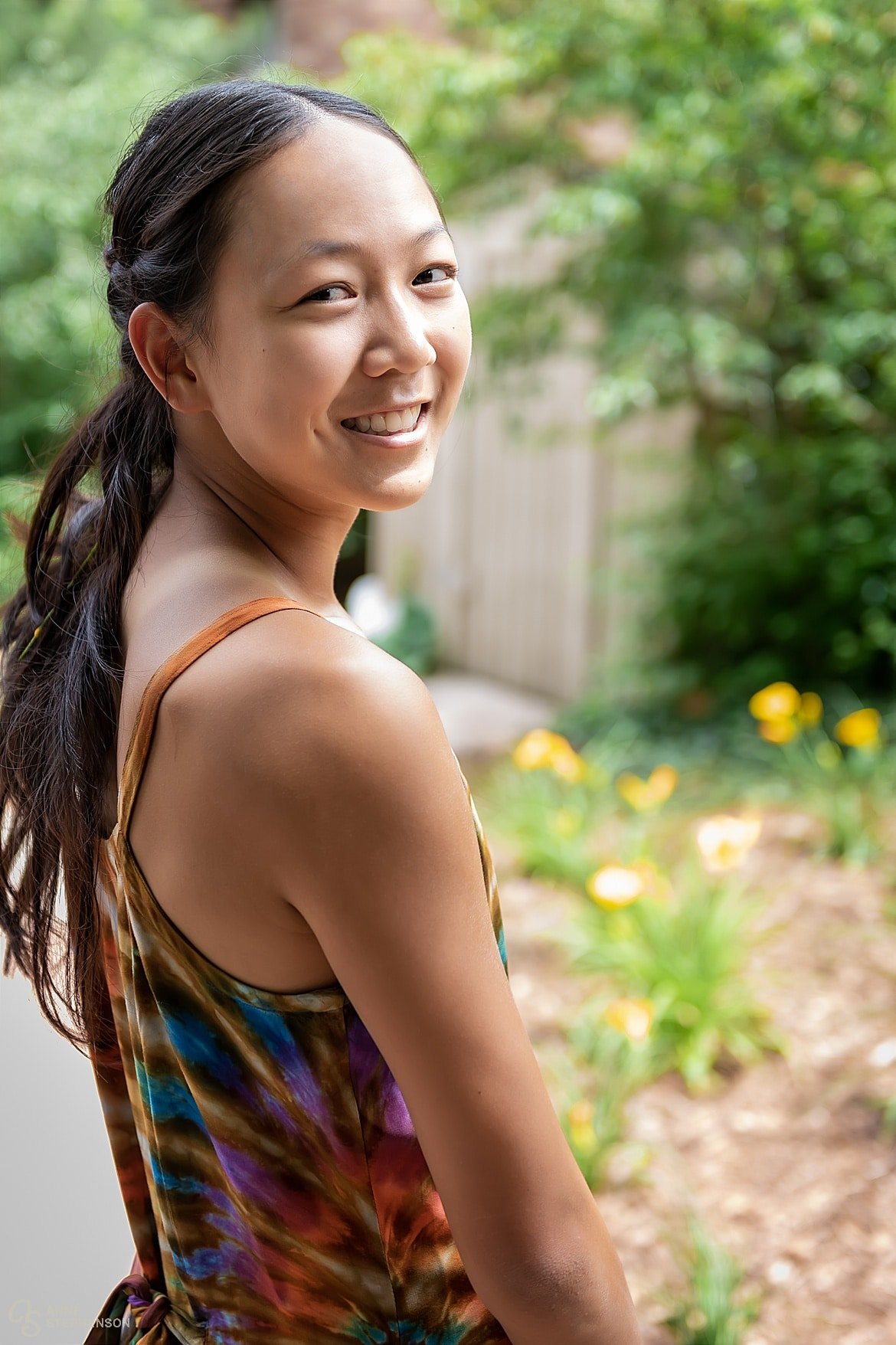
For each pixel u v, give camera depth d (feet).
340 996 2.72
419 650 28.45
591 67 18.10
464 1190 2.61
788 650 20.07
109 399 3.35
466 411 13.41
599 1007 11.32
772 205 17.19
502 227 24.25
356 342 2.71
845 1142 9.59
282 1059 2.77
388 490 2.84
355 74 18.63
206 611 2.76
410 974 2.51
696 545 20.10
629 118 18.71
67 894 3.18
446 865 2.52
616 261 18.89
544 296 20.21
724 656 21.08
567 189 18.16
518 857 14.99
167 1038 2.93
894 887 13.12
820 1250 8.55
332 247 2.67
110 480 3.26
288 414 2.73
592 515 24.82
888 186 17.44
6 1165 5.04
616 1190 9.32
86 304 23.63
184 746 2.58
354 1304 2.99
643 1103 10.35
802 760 16.28
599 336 21.07
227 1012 2.76
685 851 14.70
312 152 2.70
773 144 17.51
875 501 18.74
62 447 3.56
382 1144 2.86
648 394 18.63
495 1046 2.57
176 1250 3.12
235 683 2.54
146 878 2.75
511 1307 2.65
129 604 3.05
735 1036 10.77
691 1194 9.21
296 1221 2.92
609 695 22.12
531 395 21.15
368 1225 2.93
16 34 28.53
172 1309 3.31
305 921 2.60
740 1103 10.19
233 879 2.57
